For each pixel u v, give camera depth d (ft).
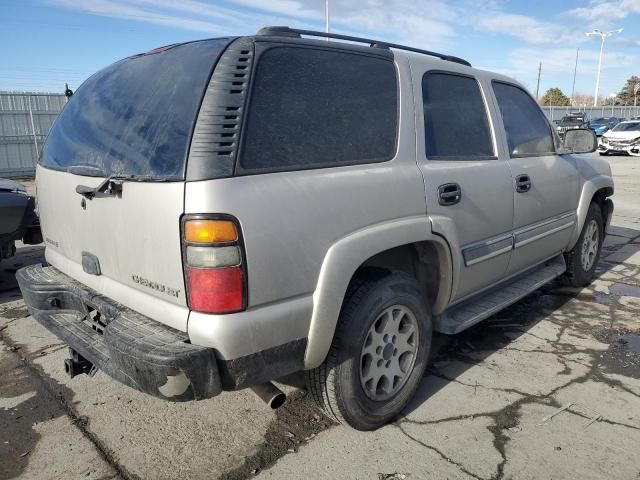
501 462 8.16
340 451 8.48
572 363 11.44
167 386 6.43
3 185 16.08
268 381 7.78
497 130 11.41
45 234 10.16
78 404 9.99
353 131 8.20
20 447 8.70
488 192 10.60
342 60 8.37
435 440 8.73
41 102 59.62
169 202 6.65
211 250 6.43
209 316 6.57
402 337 9.17
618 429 8.98
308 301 7.31
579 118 109.40
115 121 8.09
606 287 16.67
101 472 8.07
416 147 9.22
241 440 8.83
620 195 36.24
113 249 7.75
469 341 12.64
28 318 14.48
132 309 7.65
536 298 15.67
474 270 10.56
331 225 7.50
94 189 7.60
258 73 7.16
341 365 8.09
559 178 13.37
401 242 8.48
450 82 10.46
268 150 7.04
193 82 7.13
